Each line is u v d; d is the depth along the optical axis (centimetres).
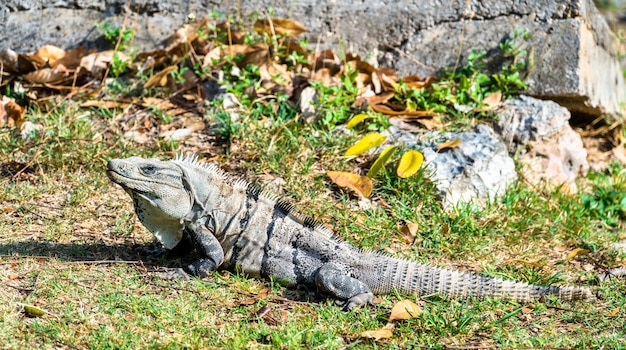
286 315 620
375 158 898
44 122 935
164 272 666
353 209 824
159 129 952
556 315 651
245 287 655
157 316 596
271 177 853
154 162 655
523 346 586
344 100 966
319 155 899
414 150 866
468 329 611
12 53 1040
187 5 1094
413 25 1064
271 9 1048
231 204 682
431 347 577
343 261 670
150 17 1098
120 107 984
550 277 717
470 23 1049
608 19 2017
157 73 1007
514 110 998
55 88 1015
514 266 757
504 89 1029
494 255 779
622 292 706
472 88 1004
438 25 1058
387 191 857
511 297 669
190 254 712
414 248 771
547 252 804
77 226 754
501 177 896
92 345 549
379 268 669
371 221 801
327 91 967
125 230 755
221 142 927
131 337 563
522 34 1031
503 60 1040
